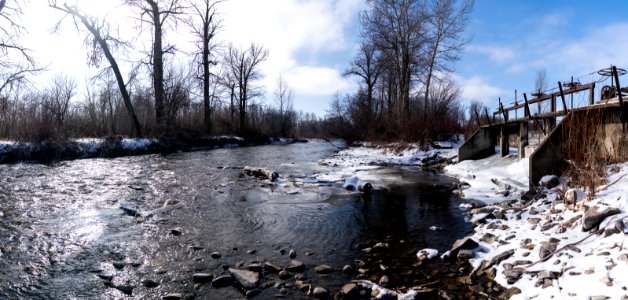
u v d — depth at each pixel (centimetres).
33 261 517
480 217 729
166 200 911
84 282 456
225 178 1296
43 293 426
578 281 394
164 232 662
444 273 496
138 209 822
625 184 616
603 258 420
